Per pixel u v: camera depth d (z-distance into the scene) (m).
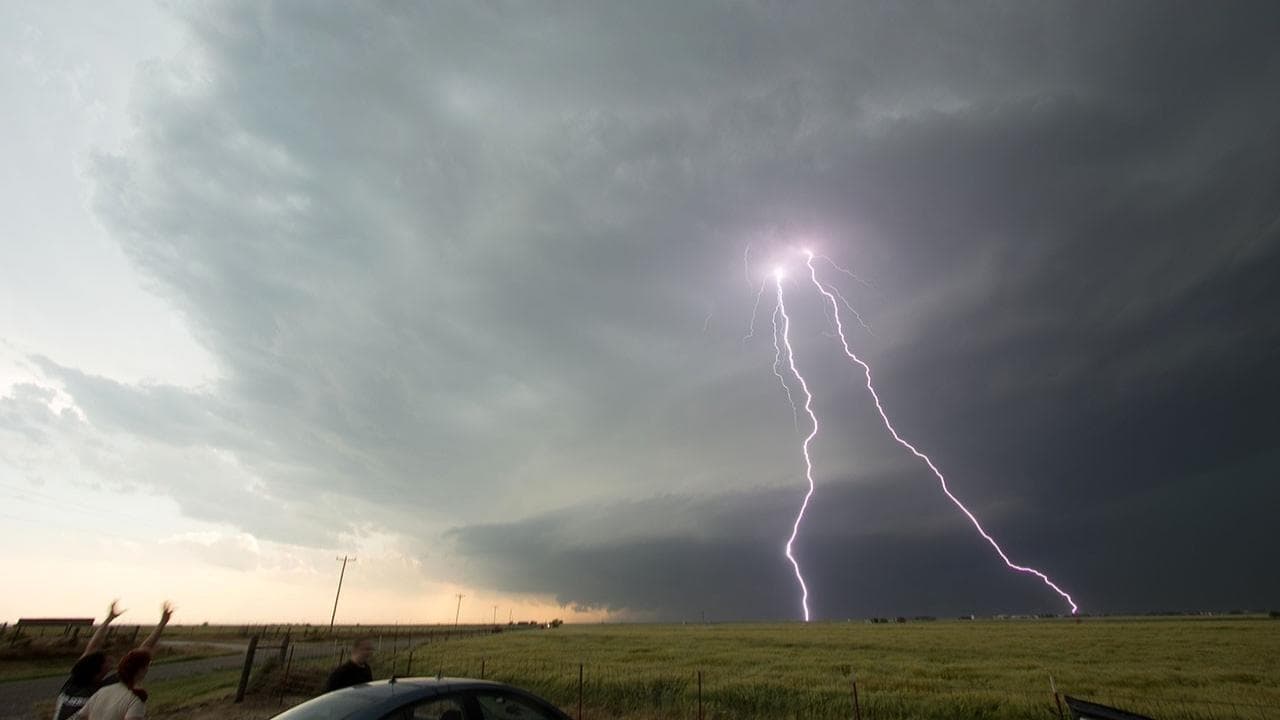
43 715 18.28
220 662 39.66
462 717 6.23
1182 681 24.94
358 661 8.40
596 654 39.12
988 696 19.59
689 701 19.88
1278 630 61.28
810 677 25.28
